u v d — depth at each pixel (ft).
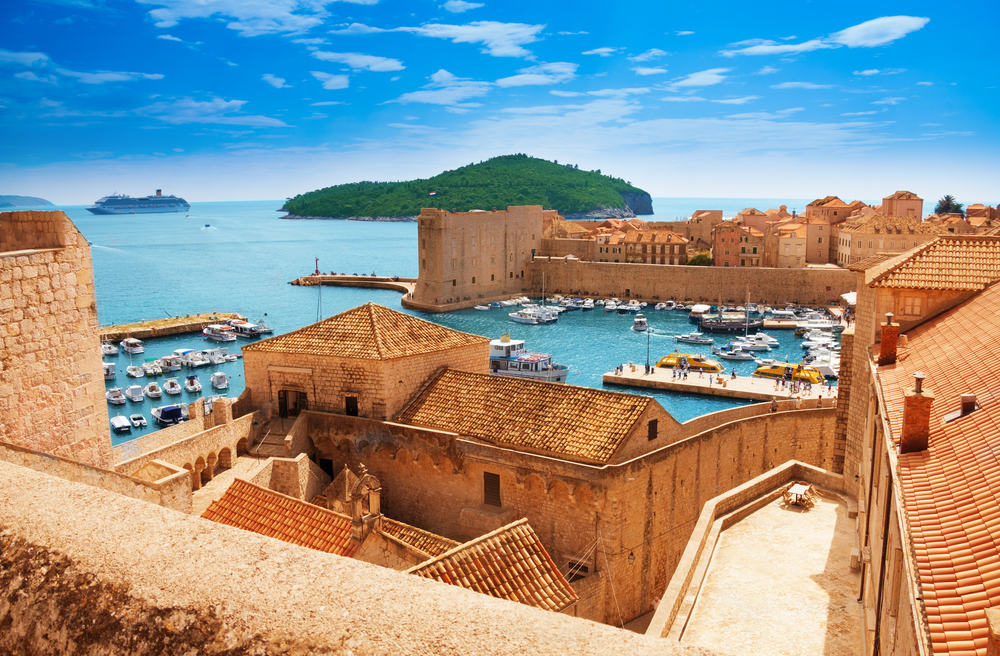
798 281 519.60
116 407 287.89
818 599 79.97
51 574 15.56
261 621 13.48
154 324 466.29
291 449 134.10
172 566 15.11
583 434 115.44
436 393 136.87
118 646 14.14
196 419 140.26
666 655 12.60
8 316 47.73
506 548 81.97
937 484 51.21
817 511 107.24
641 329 453.58
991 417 55.88
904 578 45.42
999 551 39.06
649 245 620.90
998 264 104.73
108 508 17.52
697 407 293.43
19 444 48.80
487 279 590.14
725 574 86.43
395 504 134.21
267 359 144.15
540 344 415.64
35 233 51.47
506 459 116.98
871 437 91.76
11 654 15.30
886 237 537.24
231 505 101.45
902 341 98.17
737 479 144.97
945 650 34.63
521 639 12.87
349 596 14.08
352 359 134.62
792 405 171.94
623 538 110.83
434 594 14.30
